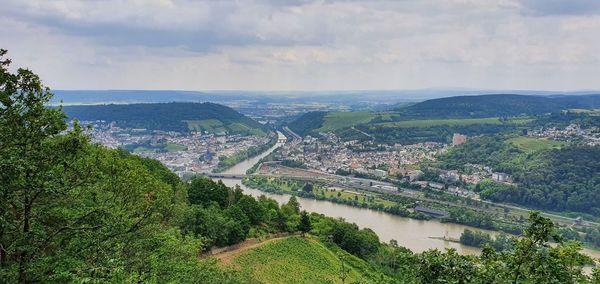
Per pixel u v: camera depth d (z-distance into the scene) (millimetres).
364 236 130125
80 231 26922
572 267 16266
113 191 34250
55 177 24203
